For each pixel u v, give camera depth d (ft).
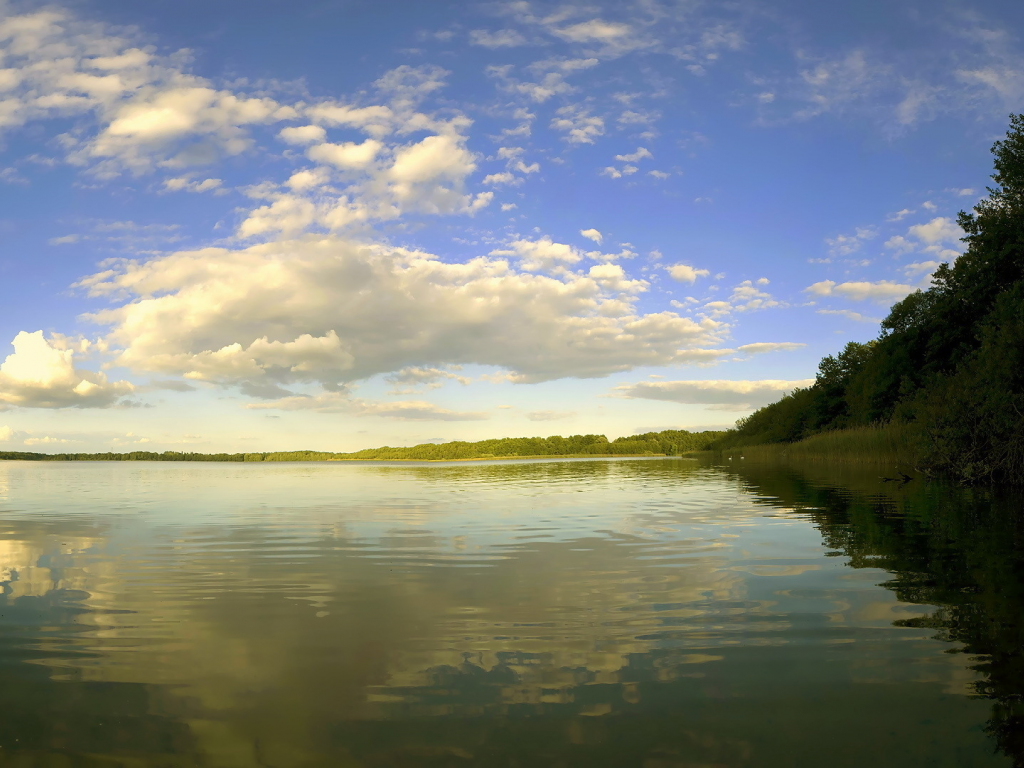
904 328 177.58
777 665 15.20
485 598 21.76
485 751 11.55
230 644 17.31
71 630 18.67
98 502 60.85
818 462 129.70
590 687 14.17
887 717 12.52
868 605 19.93
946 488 59.47
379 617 19.69
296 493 71.72
